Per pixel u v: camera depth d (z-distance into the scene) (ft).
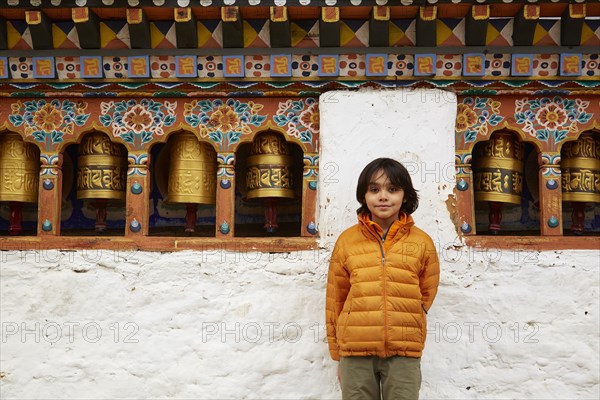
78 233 13.71
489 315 11.36
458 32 11.50
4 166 12.39
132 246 11.74
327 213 11.59
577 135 11.83
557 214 11.68
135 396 11.39
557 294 11.39
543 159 11.82
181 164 12.27
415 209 10.79
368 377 10.00
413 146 11.63
